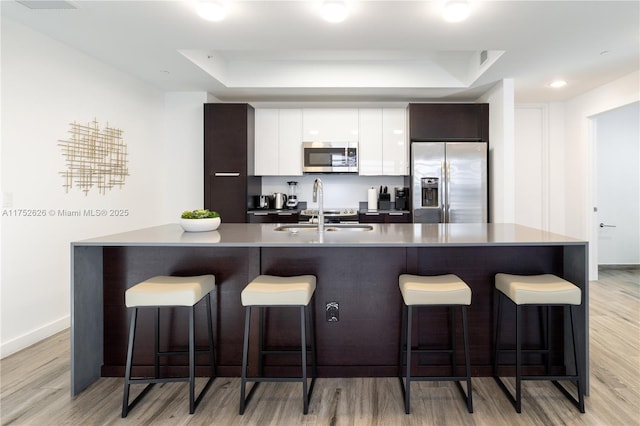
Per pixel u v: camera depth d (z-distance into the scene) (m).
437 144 4.30
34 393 2.10
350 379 2.25
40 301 2.87
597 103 4.36
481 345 2.28
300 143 4.73
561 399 2.00
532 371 2.26
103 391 2.12
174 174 4.59
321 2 2.42
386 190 4.91
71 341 2.05
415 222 4.32
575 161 4.82
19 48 2.70
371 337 2.28
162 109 4.51
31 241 2.81
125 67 3.67
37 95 2.85
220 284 2.29
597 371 2.29
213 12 2.42
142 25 2.74
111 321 2.30
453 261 2.30
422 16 2.59
